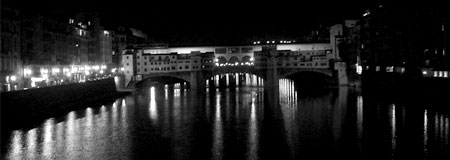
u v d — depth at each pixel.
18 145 77.94
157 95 168.12
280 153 72.06
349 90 176.62
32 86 123.94
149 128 94.19
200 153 72.44
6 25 113.38
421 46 135.88
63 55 159.88
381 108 117.75
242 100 149.50
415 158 67.25
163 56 193.25
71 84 126.56
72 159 69.38
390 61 162.62
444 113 104.88
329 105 129.88
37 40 138.00
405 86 139.25
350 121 99.75
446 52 121.00
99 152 73.38
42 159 69.44
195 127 95.38
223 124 99.19
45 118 104.88
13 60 117.00
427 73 129.50
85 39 184.00
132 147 76.75
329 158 68.81
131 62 185.62
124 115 112.88
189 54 195.75
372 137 82.00
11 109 93.56
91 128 93.81
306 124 97.75
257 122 101.62
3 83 109.88
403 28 150.00
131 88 187.00
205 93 178.38
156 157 70.25
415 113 106.12
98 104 135.62
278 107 128.62
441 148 72.31
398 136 81.94
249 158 69.25
